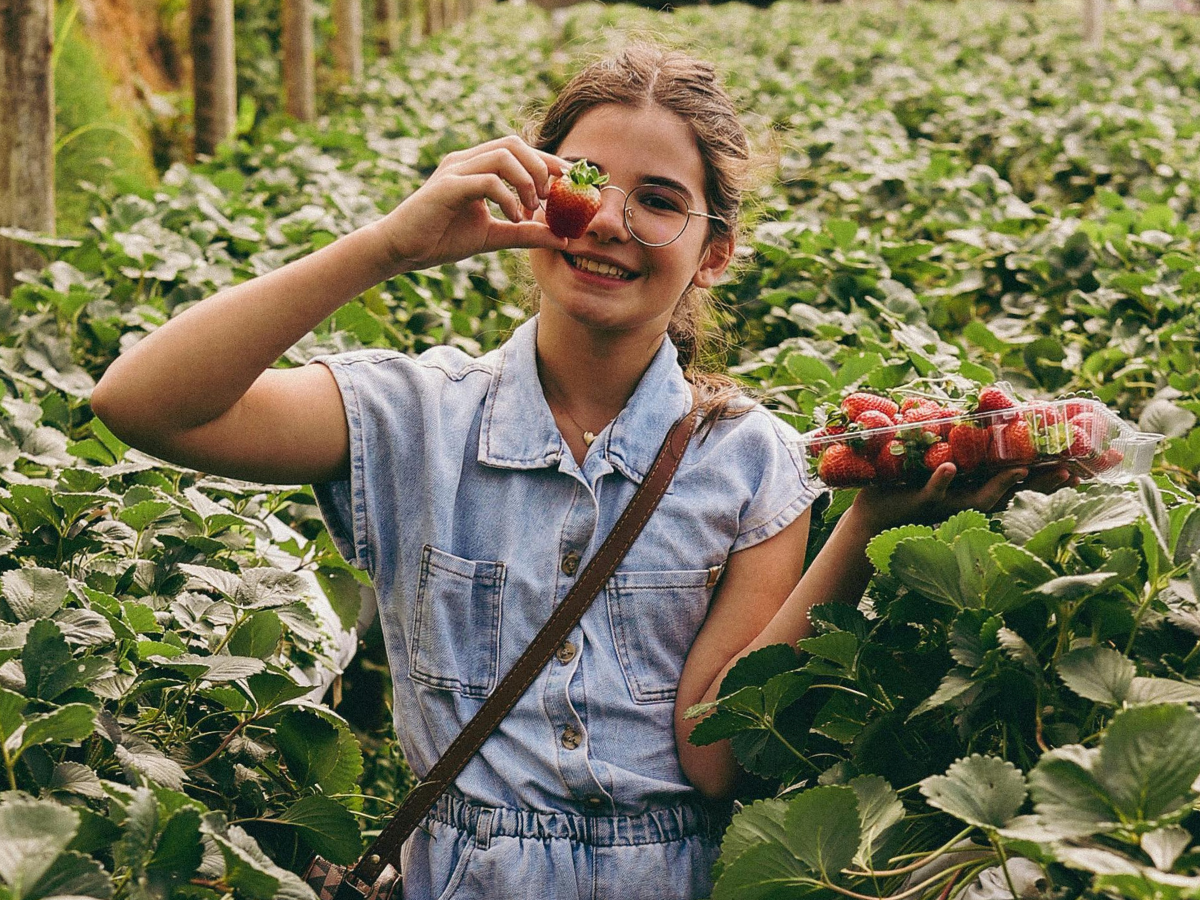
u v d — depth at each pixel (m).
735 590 1.99
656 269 1.88
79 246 4.40
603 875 1.87
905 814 1.64
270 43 13.84
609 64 1.95
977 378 2.95
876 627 1.79
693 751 1.93
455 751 1.89
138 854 1.30
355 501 1.91
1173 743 1.27
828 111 8.47
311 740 1.98
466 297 4.68
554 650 1.90
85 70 8.81
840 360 3.52
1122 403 3.62
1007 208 5.14
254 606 2.01
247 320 1.71
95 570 2.09
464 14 27.16
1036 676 1.56
